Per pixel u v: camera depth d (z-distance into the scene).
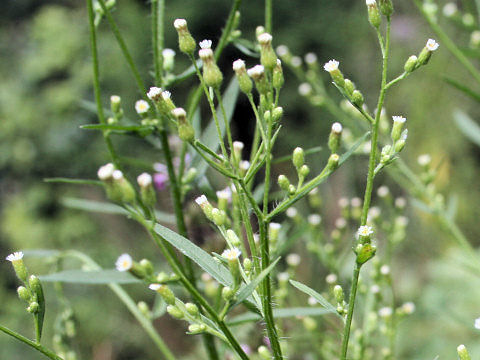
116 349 6.15
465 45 5.33
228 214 2.11
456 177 6.54
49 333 6.08
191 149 2.05
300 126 7.87
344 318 1.35
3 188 7.79
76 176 7.69
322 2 8.18
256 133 1.76
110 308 6.34
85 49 7.66
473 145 6.44
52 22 7.90
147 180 1.17
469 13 2.55
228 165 1.33
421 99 6.66
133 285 6.36
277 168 7.66
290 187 1.32
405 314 1.96
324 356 2.14
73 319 2.07
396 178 2.47
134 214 1.17
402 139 1.31
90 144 7.59
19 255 1.39
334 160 1.30
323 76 7.79
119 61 7.43
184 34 1.32
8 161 7.67
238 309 2.41
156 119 1.86
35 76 7.77
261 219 1.32
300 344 2.44
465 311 3.98
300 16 8.07
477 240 6.33
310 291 1.36
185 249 1.35
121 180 1.15
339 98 7.64
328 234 6.64
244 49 1.96
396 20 7.33
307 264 4.05
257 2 7.98
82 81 7.55
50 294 6.28
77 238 7.20
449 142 6.53
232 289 1.23
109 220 7.31
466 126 2.55
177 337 6.12
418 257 5.60
